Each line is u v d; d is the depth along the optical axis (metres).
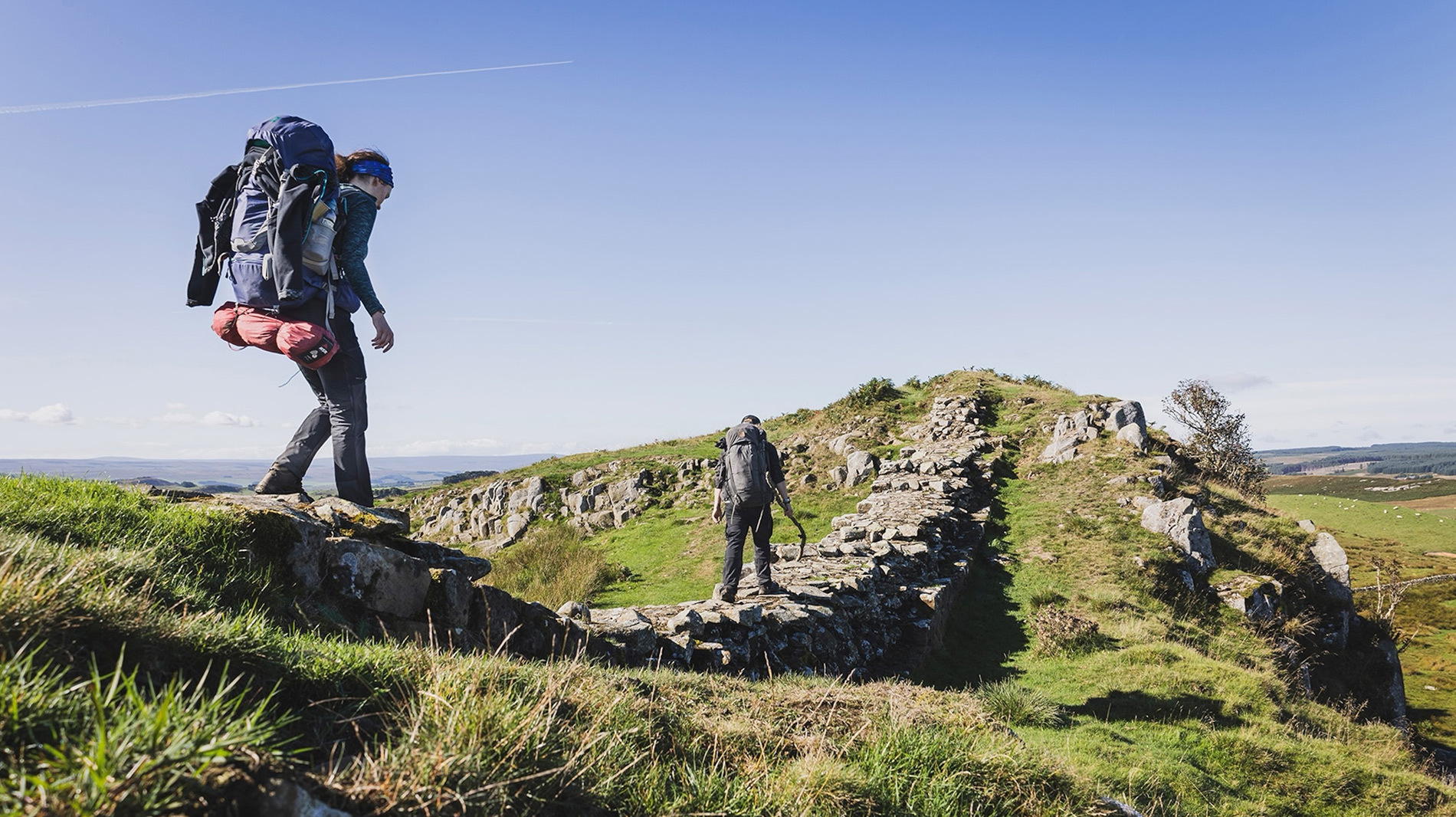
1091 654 9.36
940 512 13.59
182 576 2.89
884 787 3.02
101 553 2.68
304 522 3.64
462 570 4.60
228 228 3.91
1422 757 9.05
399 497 29.50
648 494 20.53
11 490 3.15
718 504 7.85
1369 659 13.56
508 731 2.25
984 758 3.38
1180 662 9.07
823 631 7.44
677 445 26.92
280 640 2.56
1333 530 75.81
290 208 3.53
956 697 4.65
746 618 6.54
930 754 3.31
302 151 3.67
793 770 2.90
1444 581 51.75
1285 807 6.37
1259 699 8.38
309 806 1.58
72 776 1.34
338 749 2.12
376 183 4.11
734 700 3.88
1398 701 13.06
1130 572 12.22
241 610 2.97
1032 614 10.72
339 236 3.92
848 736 3.55
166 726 1.53
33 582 1.96
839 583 8.45
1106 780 5.56
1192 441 23.20
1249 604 12.16
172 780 1.42
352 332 4.21
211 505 3.59
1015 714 6.53
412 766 1.95
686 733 3.09
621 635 5.37
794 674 5.62
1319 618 13.59
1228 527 15.62
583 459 26.56
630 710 3.03
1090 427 19.72
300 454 4.30
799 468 22.12
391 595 3.93
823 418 26.58
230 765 1.57
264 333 3.64
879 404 26.59
